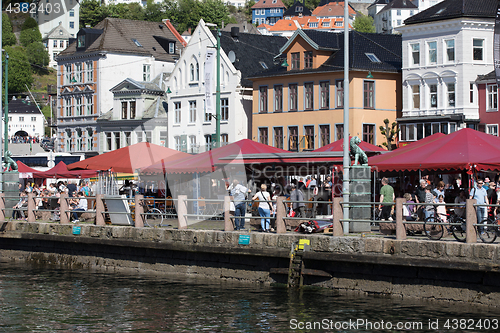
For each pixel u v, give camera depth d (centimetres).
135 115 7131
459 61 5231
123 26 8269
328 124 5591
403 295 1917
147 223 2627
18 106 15500
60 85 8175
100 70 7650
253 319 1766
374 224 2470
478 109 5247
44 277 2477
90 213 2956
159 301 2003
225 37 6450
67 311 1905
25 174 4456
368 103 5566
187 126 6575
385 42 5988
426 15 5438
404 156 2627
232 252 2228
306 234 2123
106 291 2175
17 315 1862
